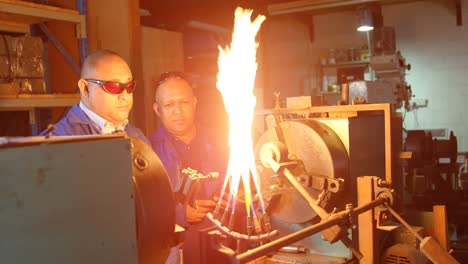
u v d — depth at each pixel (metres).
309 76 7.39
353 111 2.11
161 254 1.18
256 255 1.18
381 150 2.27
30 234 0.88
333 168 1.88
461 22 6.47
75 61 2.77
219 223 1.37
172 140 2.28
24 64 2.53
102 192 1.00
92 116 1.81
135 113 3.14
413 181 4.65
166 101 2.25
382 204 1.75
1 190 0.84
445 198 4.55
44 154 0.90
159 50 3.63
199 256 1.35
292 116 2.35
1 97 2.35
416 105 6.75
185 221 1.44
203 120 6.37
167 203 1.20
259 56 6.28
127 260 1.05
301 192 1.80
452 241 4.19
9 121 2.78
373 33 6.07
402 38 6.78
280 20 7.47
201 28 6.28
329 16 7.20
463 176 4.85
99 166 1.00
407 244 2.11
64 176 0.94
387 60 5.48
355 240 1.89
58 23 2.85
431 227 2.33
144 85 3.45
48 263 0.91
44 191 0.90
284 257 1.99
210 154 2.37
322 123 2.07
